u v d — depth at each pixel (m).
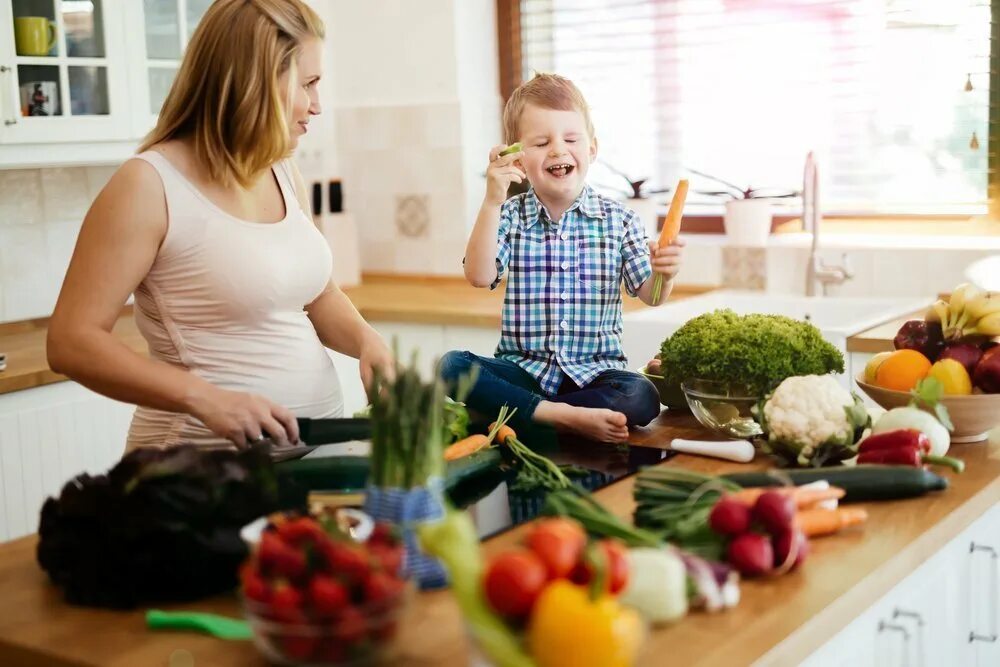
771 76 4.05
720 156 4.20
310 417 2.09
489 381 2.11
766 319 2.00
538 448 2.00
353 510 1.46
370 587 1.11
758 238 3.96
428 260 4.48
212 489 1.35
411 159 4.45
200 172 1.97
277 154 1.95
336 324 2.26
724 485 1.55
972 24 3.70
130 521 1.31
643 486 1.58
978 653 1.91
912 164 3.88
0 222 3.61
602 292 2.36
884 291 3.79
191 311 1.99
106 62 3.40
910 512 1.63
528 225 2.36
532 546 1.07
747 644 1.22
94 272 1.87
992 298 1.95
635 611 1.07
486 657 1.06
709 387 1.98
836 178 4.01
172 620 1.27
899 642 1.60
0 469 2.94
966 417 1.91
